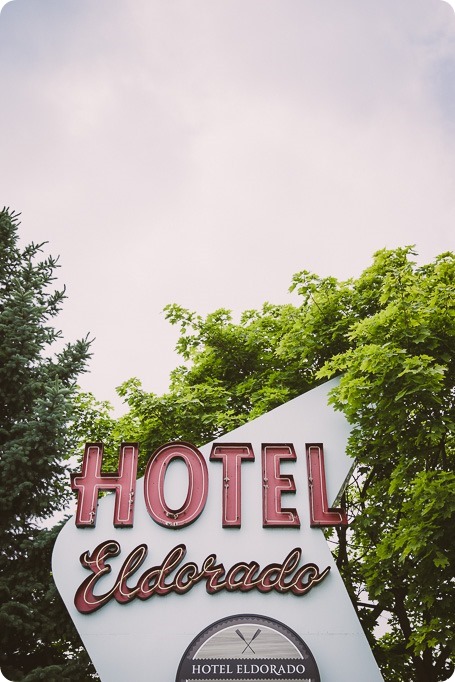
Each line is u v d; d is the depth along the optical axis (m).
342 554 15.49
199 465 14.09
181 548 13.31
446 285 14.02
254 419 14.70
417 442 12.82
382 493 14.20
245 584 12.92
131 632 12.55
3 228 17.78
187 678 11.80
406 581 13.19
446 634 11.67
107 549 13.31
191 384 19.09
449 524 12.04
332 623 12.55
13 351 15.60
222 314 19.39
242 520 13.61
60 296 17.50
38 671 12.30
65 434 14.67
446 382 13.42
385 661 14.52
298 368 17.14
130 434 17.91
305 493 13.90
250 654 12.00
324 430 14.52
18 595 13.25
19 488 13.87
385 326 13.38
